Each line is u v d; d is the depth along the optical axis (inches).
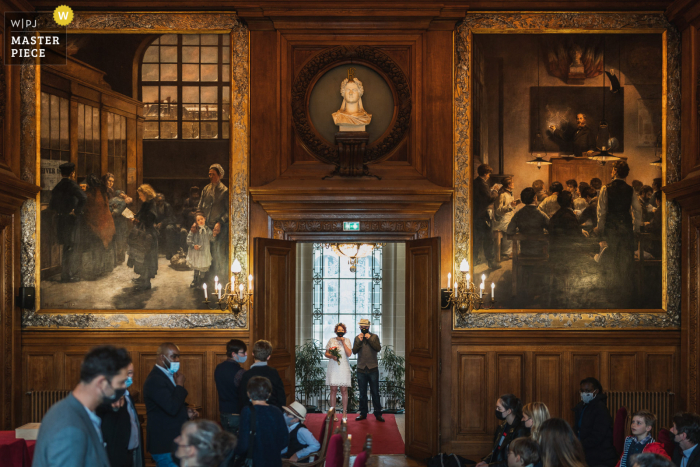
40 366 293.3
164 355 194.2
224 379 223.9
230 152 304.8
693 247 286.5
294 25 304.8
